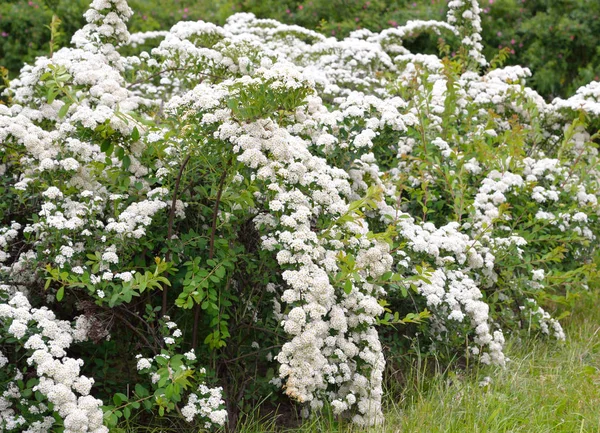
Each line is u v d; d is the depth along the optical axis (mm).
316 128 4734
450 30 9250
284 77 3641
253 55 5797
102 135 3844
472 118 6727
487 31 12219
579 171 6445
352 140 4855
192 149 3738
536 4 12594
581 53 11859
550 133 7293
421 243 4613
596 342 5262
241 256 3930
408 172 5672
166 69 5848
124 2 5438
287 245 3701
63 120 4652
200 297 3660
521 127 6117
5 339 3361
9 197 4273
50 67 4082
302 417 3980
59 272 3695
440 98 6613
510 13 12375
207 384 3891
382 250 4203
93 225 3855
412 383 4379
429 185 5699
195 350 4059
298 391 3512
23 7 11375
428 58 7754
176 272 4004
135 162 4086
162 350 3549
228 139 3650
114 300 3473
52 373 3158
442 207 5781
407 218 4852
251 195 3738
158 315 4137
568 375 4676
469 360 4777
